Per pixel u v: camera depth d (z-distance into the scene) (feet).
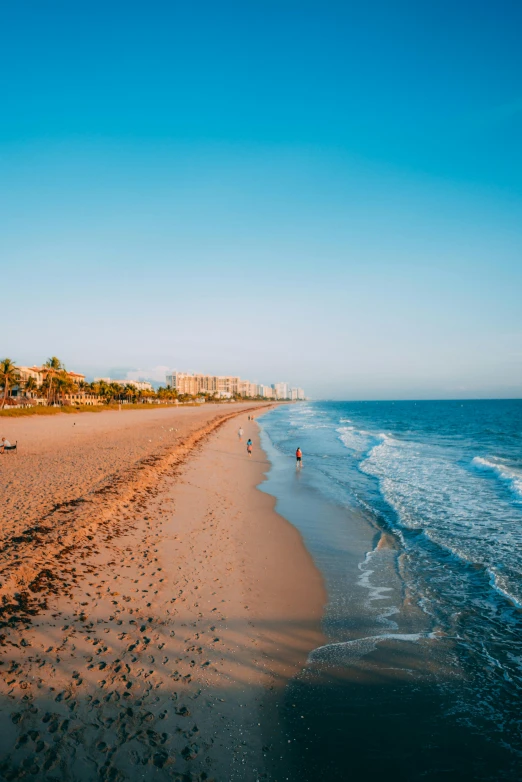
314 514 56.59
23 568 29.32
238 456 108.58
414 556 40.47
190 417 270.46
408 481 75.31
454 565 38.09
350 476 82.38
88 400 407.85
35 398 316.81
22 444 102.99
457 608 30.35
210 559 37.76
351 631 27.32
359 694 21.27
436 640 26.27
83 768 15.48
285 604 30.71
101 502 48.01
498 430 198.59
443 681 22.39
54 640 22.77
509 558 38.99
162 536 42.14
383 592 33.04
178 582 32.22
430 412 421.18
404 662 24.02
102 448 97.30
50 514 42.37
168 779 15.49
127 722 17.83
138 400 486.38
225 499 61.46
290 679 22.24
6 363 230.68
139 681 20.39
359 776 16.57
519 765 17.34
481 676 22.84
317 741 18.20
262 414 398.42
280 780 16.10
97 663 21.38
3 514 41.86
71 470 66.74
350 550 42.70
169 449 100.17
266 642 25.43
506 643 25.94
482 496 63.26
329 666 23.52
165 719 18.28
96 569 32.37
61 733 16.85
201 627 26.17
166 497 57.26
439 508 56.75
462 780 16.62
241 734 18.10
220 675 21.74
